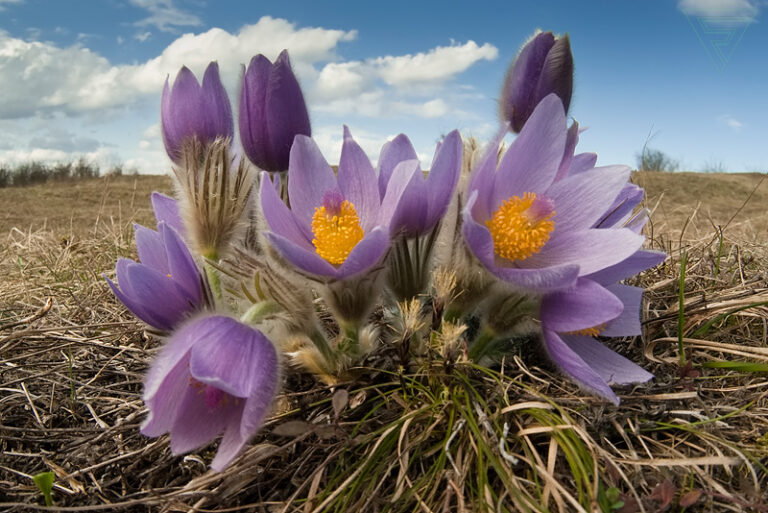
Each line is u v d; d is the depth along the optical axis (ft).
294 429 0.48
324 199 0.56
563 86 0.63
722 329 0.75
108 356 0.77
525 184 0.59
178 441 0.48
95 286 1.03
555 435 0.50
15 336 0.72
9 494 0.55
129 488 0.55
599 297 0.52
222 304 0.64
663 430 0.56
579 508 0.44
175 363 0.45
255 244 0.73
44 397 0.68
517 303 0.57
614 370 0.59
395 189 0.55
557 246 0.58
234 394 0.43
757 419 0.58
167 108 0.68
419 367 0.59
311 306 0.57
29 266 1.25
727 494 0.47
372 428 0.56
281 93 0.63
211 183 0.63
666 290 0.84
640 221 0.67
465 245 0.56
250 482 0.52
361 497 0.48
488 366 0.63
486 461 0.50
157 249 0.65
